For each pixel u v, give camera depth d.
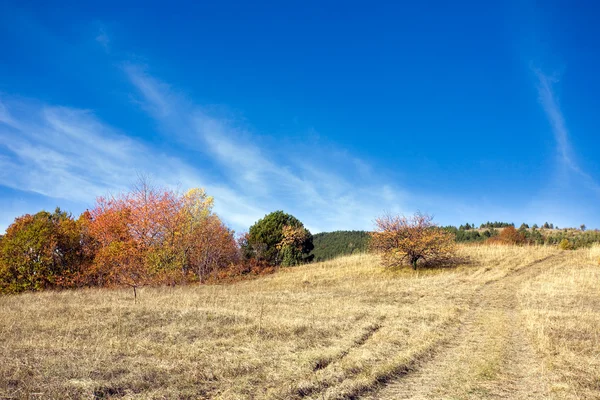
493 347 11.44
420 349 10.72
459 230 100.62
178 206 37.97
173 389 7.05
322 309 17.00
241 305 17.78
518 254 40.59
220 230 43.59
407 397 7.53
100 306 16.62
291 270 43.44
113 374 7.58
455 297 21.20
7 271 30.59
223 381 7.73
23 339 10.78
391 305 18.69
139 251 35.31
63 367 7.75
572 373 8.87
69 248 34.81
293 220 52.38
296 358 9.41
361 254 48.84
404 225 35.44
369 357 9.68
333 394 7.29
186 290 25.47
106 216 36.38
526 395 7.68
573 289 23.03
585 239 70.81
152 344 10.53
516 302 20.03
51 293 23.67
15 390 6.47
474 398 7.50
